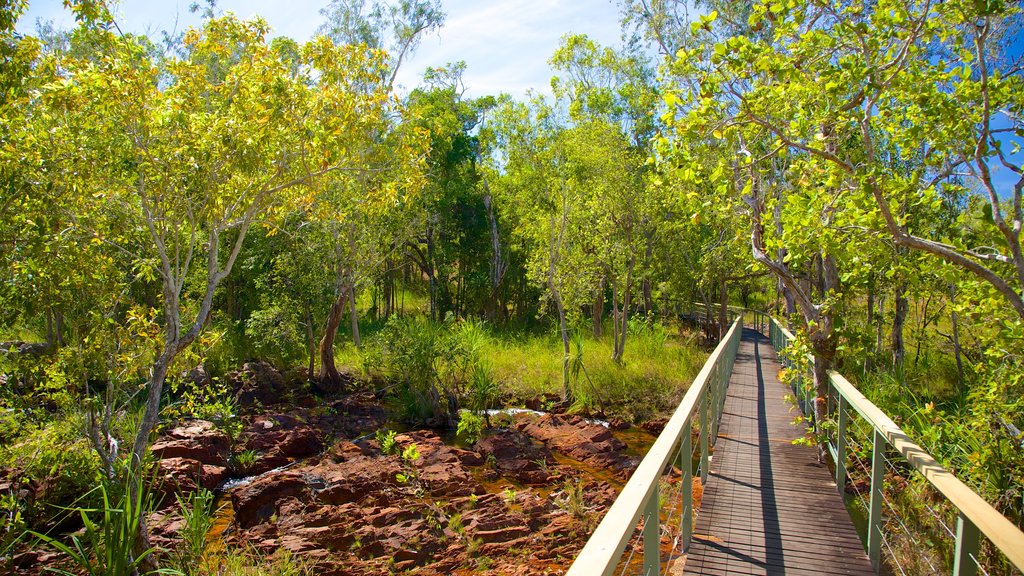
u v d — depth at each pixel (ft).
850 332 26.76
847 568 16.21
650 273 78.79
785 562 16.48
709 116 19.47
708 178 21.07
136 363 30.14
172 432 45.27
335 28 94.12
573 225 75.15
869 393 35.76
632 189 72.13
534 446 47.32
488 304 125.18
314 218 38.24
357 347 78.54
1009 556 8.41
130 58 28.48
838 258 21.52
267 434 49.47
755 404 38.17
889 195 19.98
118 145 28.04
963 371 50.65
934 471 12.11
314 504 34.68
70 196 28.45
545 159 72.23
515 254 128.98
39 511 30.91
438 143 105.91
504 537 31.42
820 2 18.89
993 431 21.76
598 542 7.57
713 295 112.98
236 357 70.59
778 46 22.30
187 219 32.58
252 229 70.23
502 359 74.33
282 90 30.07
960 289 22.18
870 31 18.89
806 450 27.40
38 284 28.09
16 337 60.34
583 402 60.49
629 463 44.39
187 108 29.32
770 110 22.88
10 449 30.25
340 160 34.42
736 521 19.27
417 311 135.44
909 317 70.44
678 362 73.31
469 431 52.03
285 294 66.49
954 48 19.83
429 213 100.89
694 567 16.19
